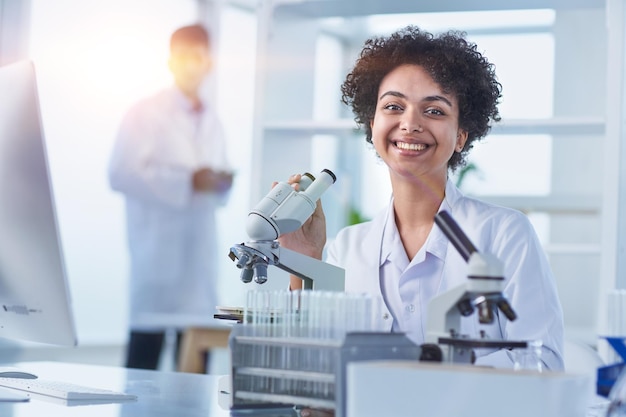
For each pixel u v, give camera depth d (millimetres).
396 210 2326
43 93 5012
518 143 6012
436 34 2297
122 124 5078
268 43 3688
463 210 2258
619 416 1370
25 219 1852
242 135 6105
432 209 2262
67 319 1826
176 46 5266
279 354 1538
